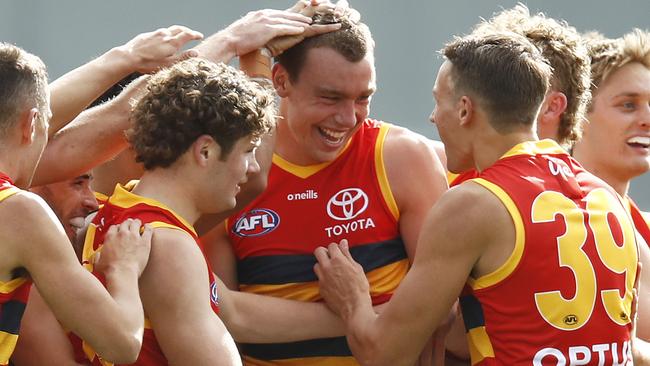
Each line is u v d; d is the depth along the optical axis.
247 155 12.49
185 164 12.24
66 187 14.45
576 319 11.99
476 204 12.00
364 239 14.32
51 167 13.96
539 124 14.12
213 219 13.98
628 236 12.62
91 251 12.60
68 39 40.59
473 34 13.19
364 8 41.44
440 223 12.14
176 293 11.73
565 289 11.97
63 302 11.27
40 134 12.02
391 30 41.62
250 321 13.87
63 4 40.59
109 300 11.32
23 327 13.35
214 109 12.08
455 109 12.79
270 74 14.18
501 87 12.45
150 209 12.12
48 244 11.30
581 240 12.13
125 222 11.98
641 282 15.13
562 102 14.05
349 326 13.39
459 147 12.95
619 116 16.45
